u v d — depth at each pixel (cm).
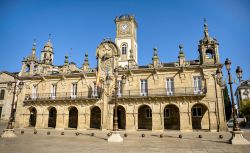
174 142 1950
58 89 4209
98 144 1761
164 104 3497
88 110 3875
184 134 2820
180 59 3656
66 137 2417
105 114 3722
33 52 4662
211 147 1598
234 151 1392
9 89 5359
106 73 3950
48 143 1812
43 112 4131
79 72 4212
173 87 3619
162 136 2477
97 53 4128
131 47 5072
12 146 1594
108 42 4131
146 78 3781
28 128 4084
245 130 3725
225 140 2092
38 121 4112
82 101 3903
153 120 3478
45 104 4147
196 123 3544
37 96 4281
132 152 1346
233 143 1770
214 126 3250
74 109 4231
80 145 1688
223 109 3269
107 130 3603
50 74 4334
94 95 3981
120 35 5209
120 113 3909
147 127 3734
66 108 3997
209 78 3438
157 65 3766
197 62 3703
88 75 4100
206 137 2422
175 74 3653
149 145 1720
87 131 3409
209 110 3319
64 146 1617
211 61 3506
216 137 2409
